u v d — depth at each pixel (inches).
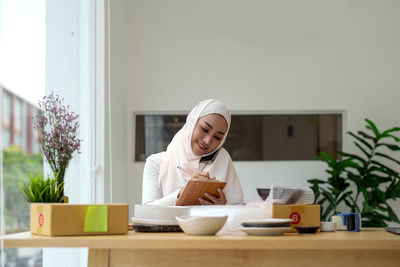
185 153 108.4
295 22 205.0
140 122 205.6
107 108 157.2
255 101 202.5
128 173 199.6
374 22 205.5
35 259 89.4
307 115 206.4
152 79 202.5
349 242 62.8
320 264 68.6
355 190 199.8
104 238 62.6
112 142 168.2
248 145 204.8
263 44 204.2
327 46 204.5
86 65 135.3
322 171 202.8
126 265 69.5
